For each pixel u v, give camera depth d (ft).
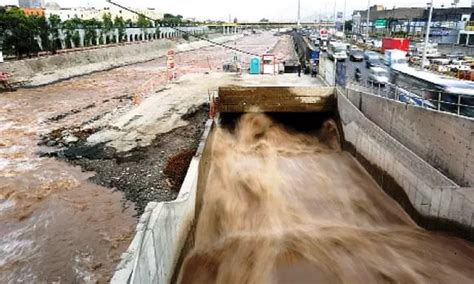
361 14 445.37
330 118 92.58
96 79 187.21
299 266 44.91
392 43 180.55
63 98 138.41
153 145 79.15
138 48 292.20
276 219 57.26
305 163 79.46
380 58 159.22
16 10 205.67
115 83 174.09
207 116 95.91
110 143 81.10
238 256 47.55
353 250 47.88
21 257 47.67
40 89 157.79
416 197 53.67
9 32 182.60
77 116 109.91
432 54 163.12
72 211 57.36
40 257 47.65
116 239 50.80
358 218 57.57
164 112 98.43
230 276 43.91
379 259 45.83
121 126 90.43
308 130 94.17
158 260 34.09
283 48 354.95
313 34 445.37
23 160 76.28
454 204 45.68
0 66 158.71
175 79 139.33
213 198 61.72
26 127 99.45
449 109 65.41
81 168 71.20
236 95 91.40
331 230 53.78
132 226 53.47
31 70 174.81
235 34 612.29
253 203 62.13
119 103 127.34
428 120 56.75
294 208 60.90
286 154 84.12
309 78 121.60
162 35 394.32
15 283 43.27
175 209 40.29
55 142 85.61
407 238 49.83
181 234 43.27
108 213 56.59
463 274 41.81
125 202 59.31
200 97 110.11
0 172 70.74
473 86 71.97
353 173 73.82
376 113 75.15
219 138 85.97
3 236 51.96
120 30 312.71
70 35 241.14
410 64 134.82
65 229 53.26
